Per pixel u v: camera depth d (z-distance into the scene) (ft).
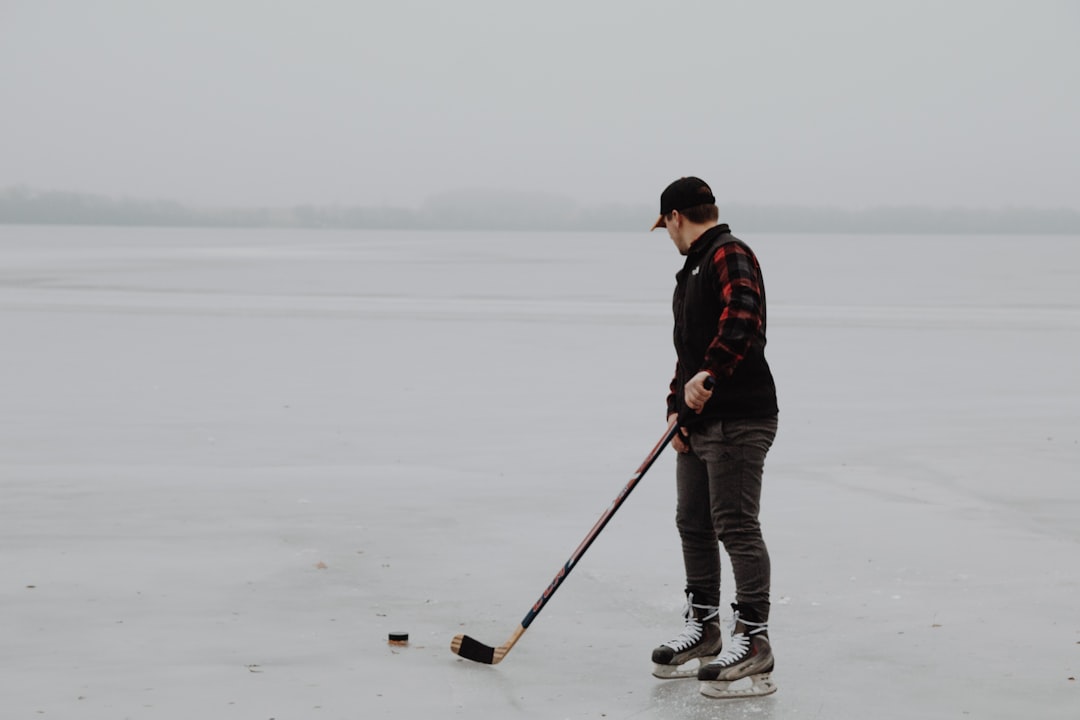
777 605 15.78
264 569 17.42
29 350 50.16
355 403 36.22
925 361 48.67
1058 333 61.52
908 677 12.97
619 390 39.63
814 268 174.40
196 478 24.43
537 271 150.00
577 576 17.26
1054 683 12.75
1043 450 28.35
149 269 140.67
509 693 12.46
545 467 26.25
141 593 16.07
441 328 62.44
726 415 12.35
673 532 20.21
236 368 44.88
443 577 17.15
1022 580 16.99
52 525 20.02
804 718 11.76
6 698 12.05
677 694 12.49
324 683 12.66
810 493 23.41
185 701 12.04
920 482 24.52
